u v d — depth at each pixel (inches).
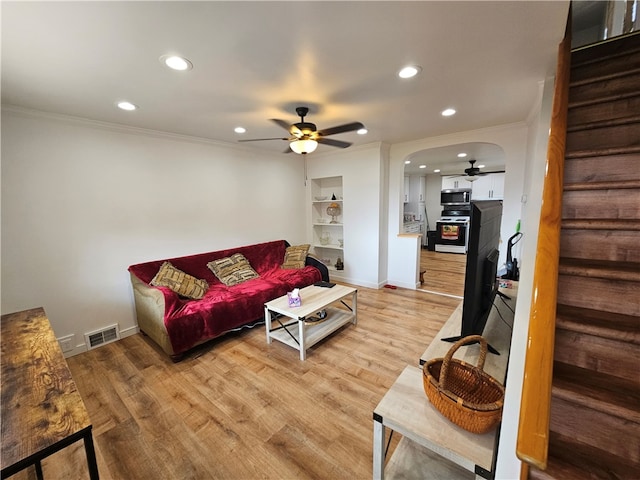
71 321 106.3
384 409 48.3
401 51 63.8
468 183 298.7
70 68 67.5
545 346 29.3
